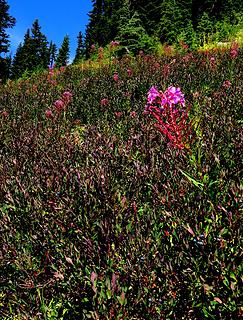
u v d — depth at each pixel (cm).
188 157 321
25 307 271
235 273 222
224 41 1683
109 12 5200
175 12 2767
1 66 4016
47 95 1017
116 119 631
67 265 267
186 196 288
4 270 291
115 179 362
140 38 1936
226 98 557
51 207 312
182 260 238
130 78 992
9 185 379
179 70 962
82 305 255
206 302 231
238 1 2864
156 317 232
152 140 429
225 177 293
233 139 380
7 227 315
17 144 533
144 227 278
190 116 469
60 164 407
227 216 240
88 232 280
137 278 241
